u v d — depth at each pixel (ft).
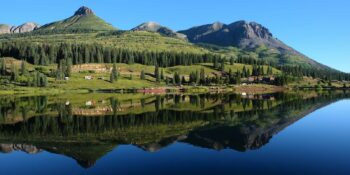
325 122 217.56
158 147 139.95
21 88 629.10
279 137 163.94
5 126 194.70
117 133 171.53
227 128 190.08
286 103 374.02
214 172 106.83
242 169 110.01
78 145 142.61
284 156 126.52
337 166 113.09
